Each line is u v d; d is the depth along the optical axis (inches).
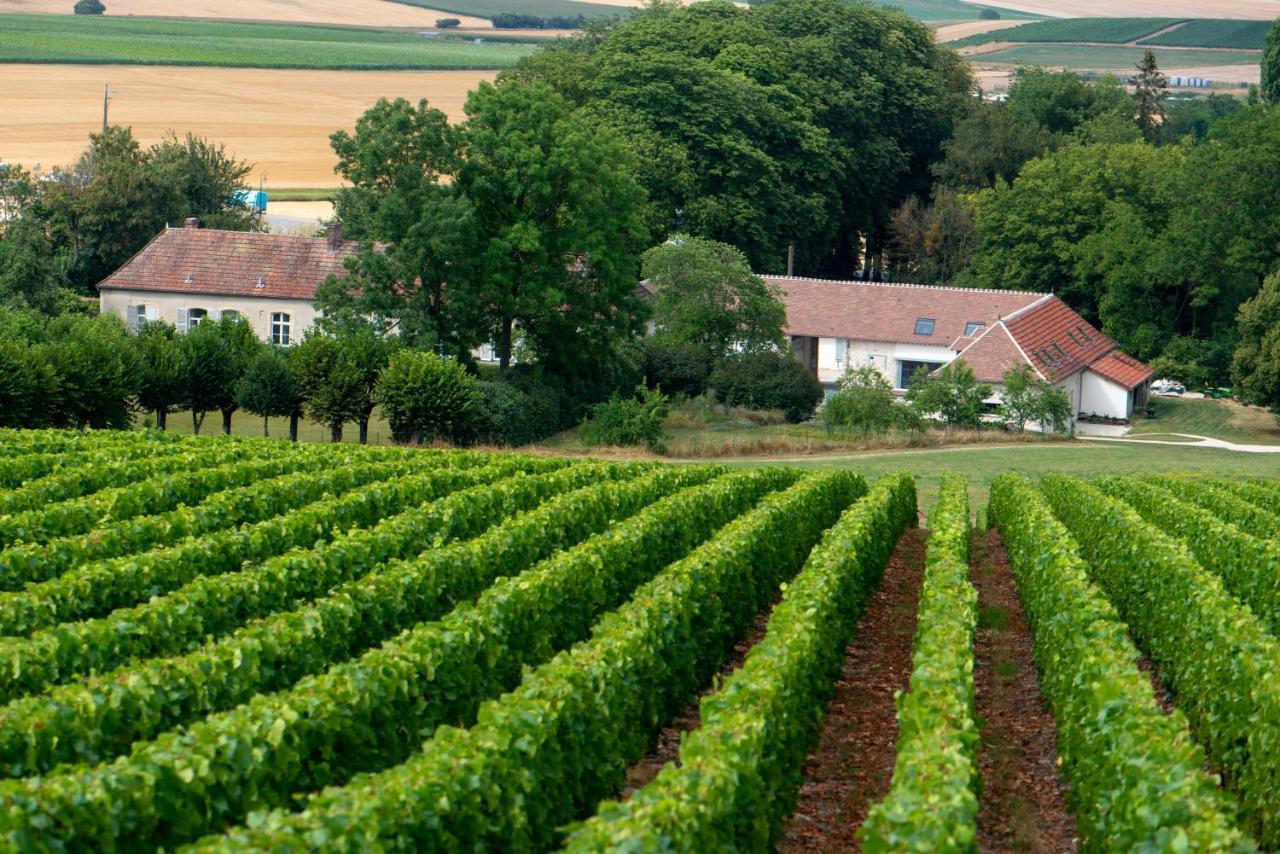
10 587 1277.1
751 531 1486.2
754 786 769.6
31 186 5147.6
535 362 3818.9
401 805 679.7
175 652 1050.7
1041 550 1482.5
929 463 3201.3
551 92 3791.8
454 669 980.6
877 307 4918.8
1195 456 3454.7
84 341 2962.6
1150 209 5423.2
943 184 6486.2
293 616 1037.8
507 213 3659.0
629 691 970.7
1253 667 962.1
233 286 4197.8
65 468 1920.5
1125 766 785.6
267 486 1707.7
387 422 3705.7
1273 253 4869.6
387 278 3464.6
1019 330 4397.1
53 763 807.1
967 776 731.4
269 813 733.3
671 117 5472.4
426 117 3540.8
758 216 5570.9
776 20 6633.9
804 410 4143.7
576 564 1257.4
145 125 7672.2
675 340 4315.9
